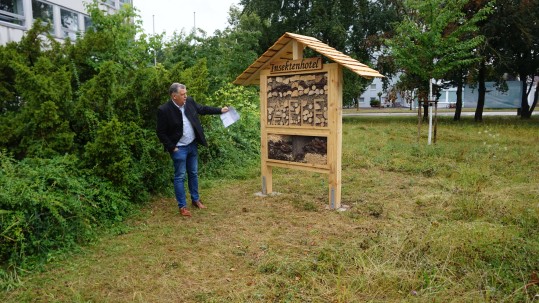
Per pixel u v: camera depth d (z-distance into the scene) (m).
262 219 5.57
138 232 5.07
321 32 24.50
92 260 4.26
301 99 6.14
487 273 3.65
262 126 6.75
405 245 4.21
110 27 8.91
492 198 5.91
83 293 3.59
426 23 11.73
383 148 10.95
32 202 4.34
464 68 20.09
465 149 10.34
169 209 6.01
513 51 21.39
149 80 6.51
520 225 4.94
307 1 25.19
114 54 7.81
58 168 4.92
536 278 3.53
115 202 5.45
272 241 4.74
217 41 15.25
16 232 4.03
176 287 3.68
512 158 9.10
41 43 7.54
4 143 5.48
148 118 6.53
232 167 8.59
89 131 5.81
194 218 5.61
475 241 4.22
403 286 3.51
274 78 6.48
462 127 17.66
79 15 15.41
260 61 6.44
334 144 5.84
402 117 28.59
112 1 17.06
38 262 4.14
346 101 25.20
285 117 6.39
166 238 4.87
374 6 25.02
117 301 3.46
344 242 4.63
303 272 3.86
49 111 5.30
